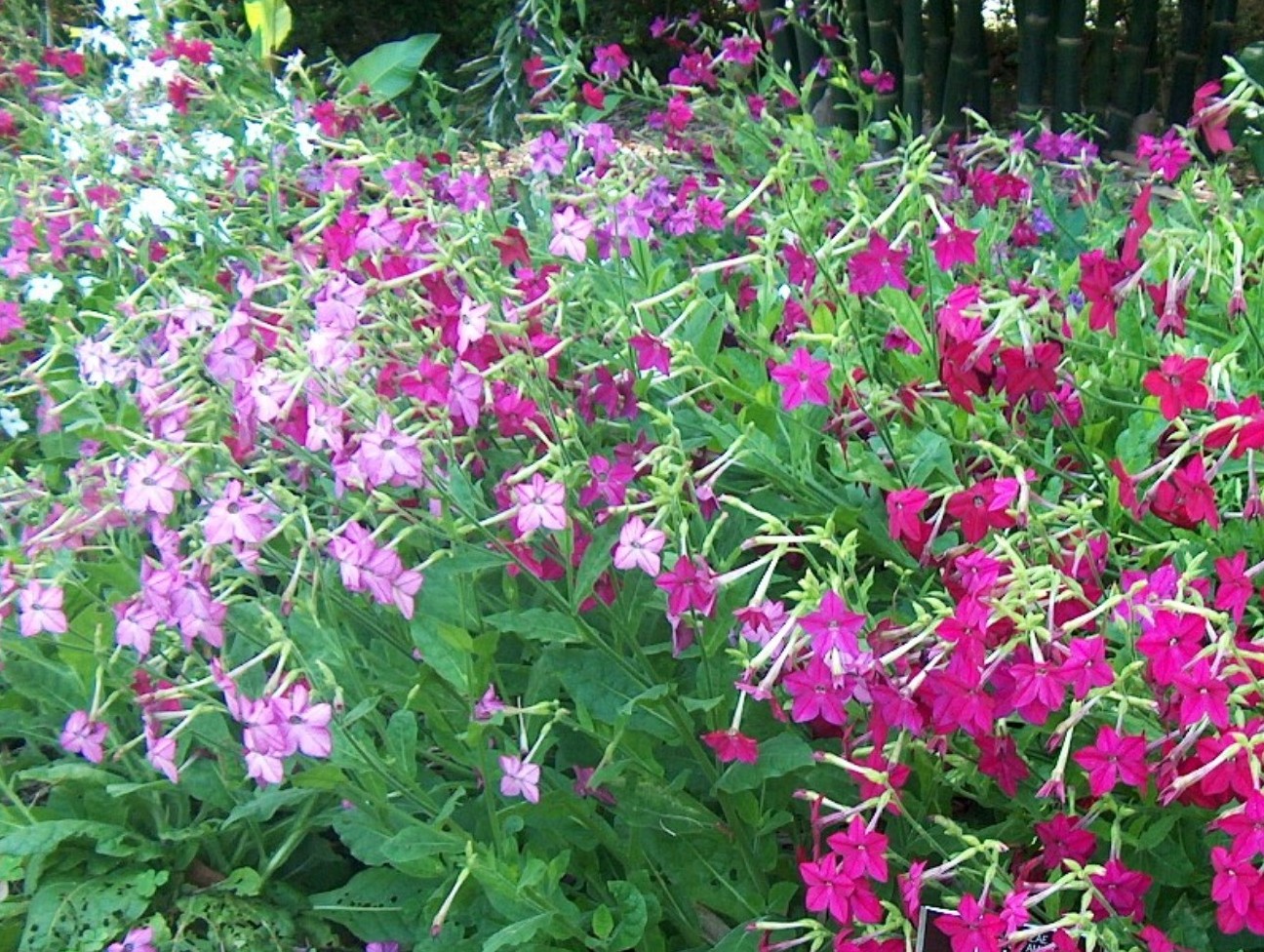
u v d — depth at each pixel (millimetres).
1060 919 1490
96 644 2115
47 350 3143
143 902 2115
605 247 2988
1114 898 1570
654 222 3227
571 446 2148
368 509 1952
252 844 2254
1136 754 1496
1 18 5488
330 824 2174
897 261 2129
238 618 2162
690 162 3873
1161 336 2336
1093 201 3484
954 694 1555
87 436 2590
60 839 2121
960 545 1960
